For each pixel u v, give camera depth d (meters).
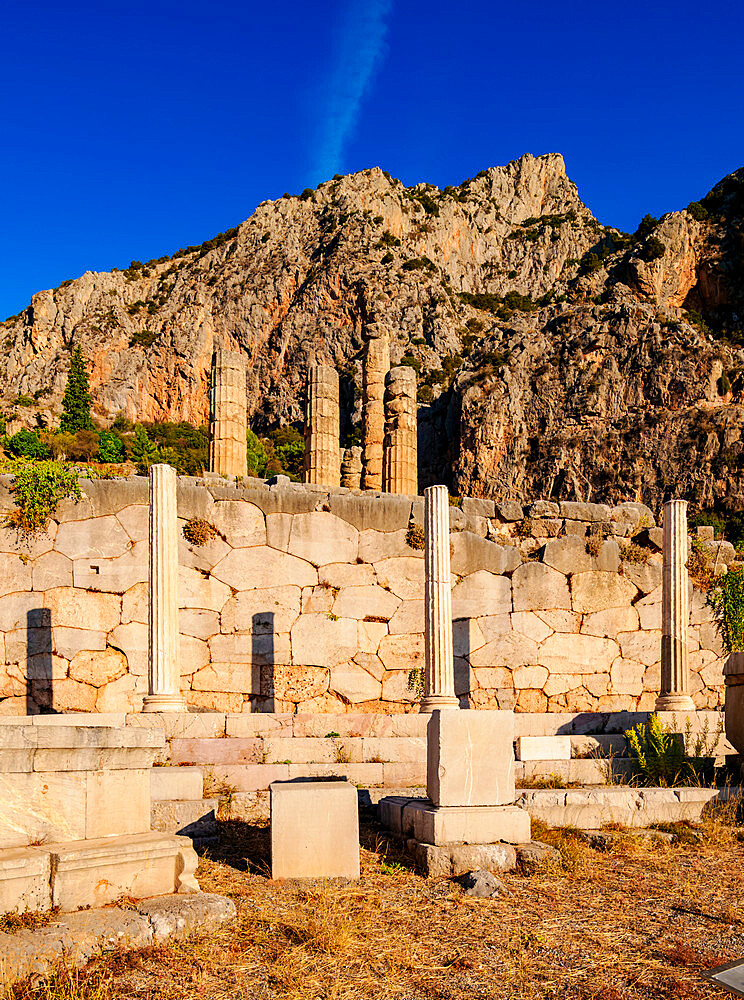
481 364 88.62
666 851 8.20
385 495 15.37
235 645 13.55
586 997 4.76
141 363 111.25
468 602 14.84
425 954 5.36
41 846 5.67
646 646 15.84
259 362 116.00
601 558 15.83
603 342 84.62
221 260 133.25
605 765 10.27
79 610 12.95
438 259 132.25
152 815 8.19
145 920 5.39
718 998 4.77
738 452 72.50
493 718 7.85
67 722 10.66
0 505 12.92
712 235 93.75
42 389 107.88
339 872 7.02
